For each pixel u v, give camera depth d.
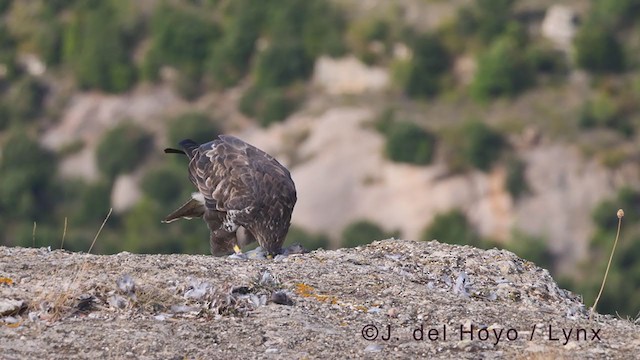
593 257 62.25
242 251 12.80
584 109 72.00
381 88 78.44
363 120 71.62
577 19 79.75
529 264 11.48
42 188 75.12
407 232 63.53
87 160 77.06
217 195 12.60
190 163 13.11
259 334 8.85
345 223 63.91
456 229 63.62
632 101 73.56
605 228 63.56
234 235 12.68
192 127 76.88
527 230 63.88
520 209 65.25
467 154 66.81
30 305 8.97
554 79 77.06
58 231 72.00
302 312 9.39
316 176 66.88
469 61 78.56
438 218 64.12
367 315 9.57
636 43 78.44
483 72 76.00
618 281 60.00
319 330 9.04
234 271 10.10
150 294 9.32
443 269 10.98
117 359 8.23
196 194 13.02
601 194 65.62
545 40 79.25
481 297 10.41
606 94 74.12
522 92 75.62
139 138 77.44
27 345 8.37
